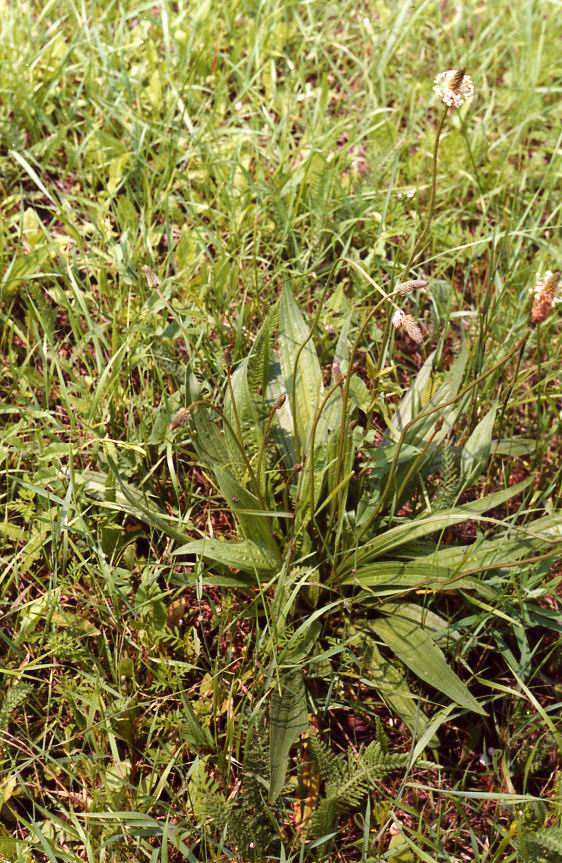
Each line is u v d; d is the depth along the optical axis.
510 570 0.64
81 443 0.72
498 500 0.65
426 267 0.89
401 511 0.73
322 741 0.62
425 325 0.85
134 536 0.68
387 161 0.90
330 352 0.80
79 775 0.60
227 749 0.60
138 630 0.64
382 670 0.63
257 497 0.63
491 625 0.67
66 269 0.78
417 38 1.10
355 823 0.60
